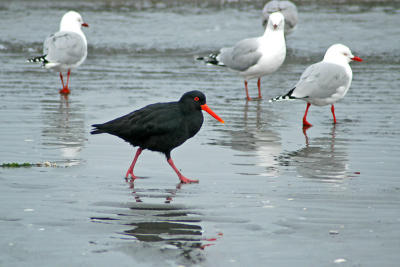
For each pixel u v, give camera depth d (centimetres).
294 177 1085
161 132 1063
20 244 750
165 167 1162
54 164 1152
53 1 3956
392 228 817
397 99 1845
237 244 757
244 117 1645
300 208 903
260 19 3478
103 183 1038
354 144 1352
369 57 2606
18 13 3575
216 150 1297
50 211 880
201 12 3691
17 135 1391
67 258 708
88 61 2519
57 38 1991
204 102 1088
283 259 711
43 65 1970
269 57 1925
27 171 1099
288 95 1562
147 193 981
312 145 1345
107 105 1744
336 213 881
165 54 2689
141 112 1080
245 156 1245
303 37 3055
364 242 765
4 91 1933
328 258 715
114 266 686
